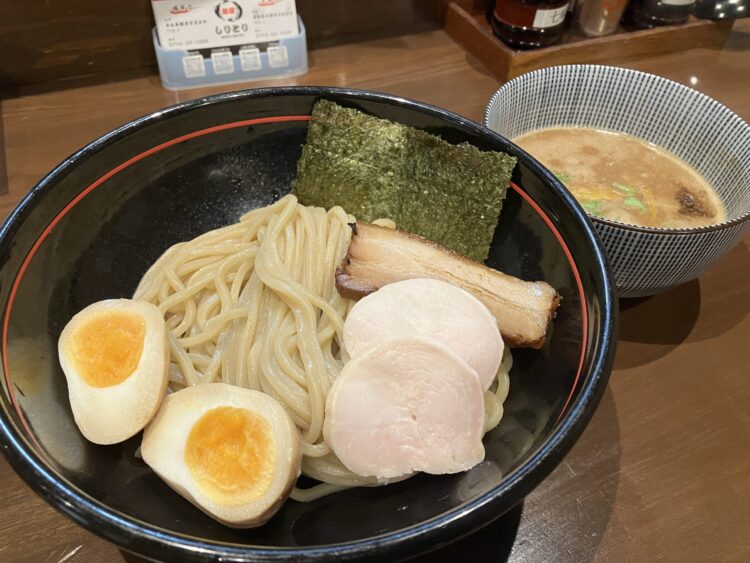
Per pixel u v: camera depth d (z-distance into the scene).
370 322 0.24
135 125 0.25
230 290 0.28
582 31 0.45
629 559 0.22
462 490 0.21
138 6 0.39
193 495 0.20
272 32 0.40
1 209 0.33
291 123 0.28
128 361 0.22
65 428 0.21
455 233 0.28
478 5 0.46
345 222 0.30
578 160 0.33
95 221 0.25
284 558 0.15
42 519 0.22
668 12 0.45
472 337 0.24
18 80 0.40
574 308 0.23
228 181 0.30
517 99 0.32
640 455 0.25
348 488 0.23
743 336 0.30
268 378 0.25
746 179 0.29
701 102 0.31
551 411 0.21
